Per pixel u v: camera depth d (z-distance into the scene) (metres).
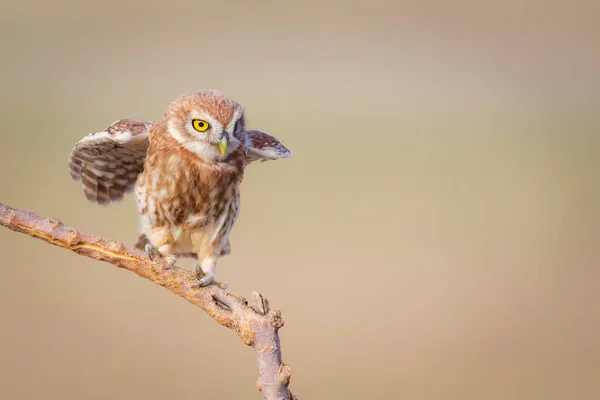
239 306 4.22
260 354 4.14
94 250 4.39
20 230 4.40
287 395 4.15
